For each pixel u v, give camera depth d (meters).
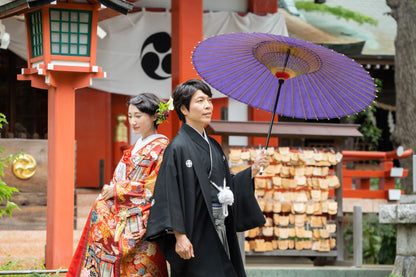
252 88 4.19
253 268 6.89
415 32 11.20
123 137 10.17
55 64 6.11
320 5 13.71
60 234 6.27
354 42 13.32
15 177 7.46
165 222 3.68
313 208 7.25
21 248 6.86
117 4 6.21
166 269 4.41
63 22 6.12
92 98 10.30
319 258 7.75
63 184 6.31
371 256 10.20
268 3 10.68
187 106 4.00
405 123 11.16
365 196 8.09
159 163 4.41
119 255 4.27
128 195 4.34
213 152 4.04
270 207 7.10
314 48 3.86
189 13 8.60
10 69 11.12
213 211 3.93
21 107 11.24
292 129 7.16
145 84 10.26
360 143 15.07
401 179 11.18
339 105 4.18
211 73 4.09
